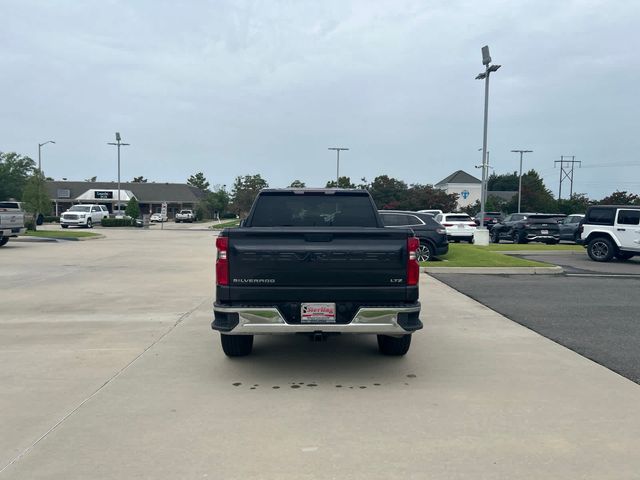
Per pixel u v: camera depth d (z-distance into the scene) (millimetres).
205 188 126312
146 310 9492
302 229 5469
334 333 5551
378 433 4316
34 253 21094
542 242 27734
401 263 5484
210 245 26344
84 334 7699
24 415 4672
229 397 5152
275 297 5457
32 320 8648
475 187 96062
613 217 18000
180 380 5660
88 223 48656
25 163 80562
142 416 4660
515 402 5012
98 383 5531
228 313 5410
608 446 4090
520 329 8055
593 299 10680
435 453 3963
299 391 5336
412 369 6070
